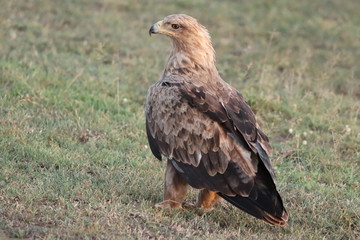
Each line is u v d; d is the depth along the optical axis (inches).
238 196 607.2
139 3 1628.9
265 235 629.3
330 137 938.1
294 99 1079.0
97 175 733.9
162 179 741.3
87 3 1579.7
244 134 621.9
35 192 657.0
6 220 594.2
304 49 1416.1
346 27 1595.7
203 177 628.4
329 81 1228.5
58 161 751.1
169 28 713.0
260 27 1546.5
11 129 820.0
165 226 619.8
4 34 1280.8
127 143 844.0
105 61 1206.3
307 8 1723.7
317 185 765.9
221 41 1414.9
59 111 923.4
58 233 577.6
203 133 632.4
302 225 667.4
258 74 1190.9
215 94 660.7
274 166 823.7
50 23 1407.5
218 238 600.7
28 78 1020.5
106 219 616.7
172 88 662.5
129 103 1010.1
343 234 655.1
